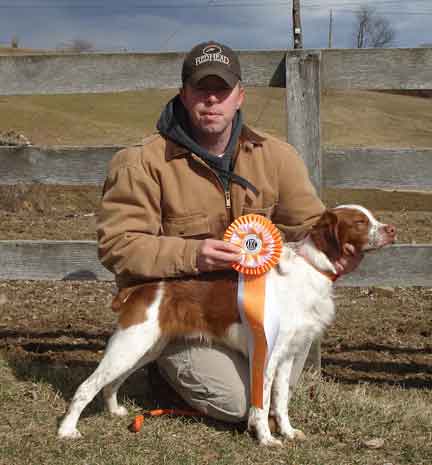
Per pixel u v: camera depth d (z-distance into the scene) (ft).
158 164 11.33
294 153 12.11
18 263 14.28
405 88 13.23
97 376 10.85
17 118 75.10
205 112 10.96
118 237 11.19
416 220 31.81
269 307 10.60
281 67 13.51
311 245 10.94
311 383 13.02
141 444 10.78
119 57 13.92
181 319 10.92
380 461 10.53
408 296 20.36
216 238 11.68
